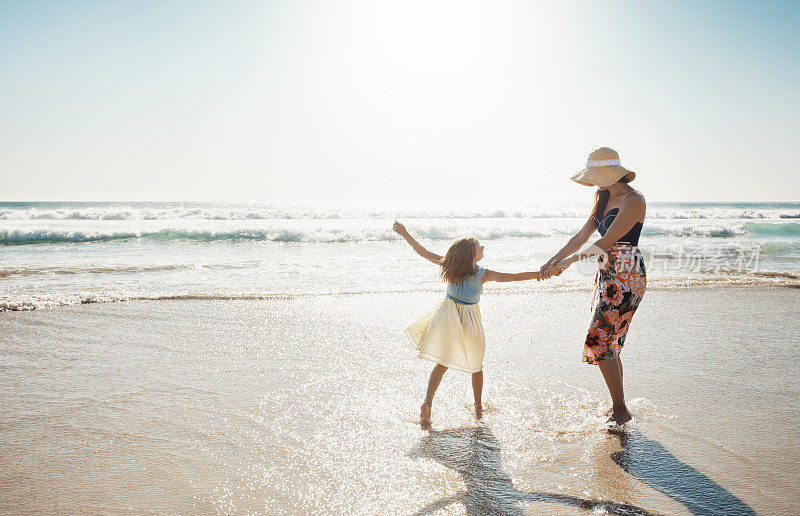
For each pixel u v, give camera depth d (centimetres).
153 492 277
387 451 328
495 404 412
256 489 280
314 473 299
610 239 362
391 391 440
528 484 288
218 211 3869
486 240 2280
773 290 974
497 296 905
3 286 938
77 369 489
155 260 1389
